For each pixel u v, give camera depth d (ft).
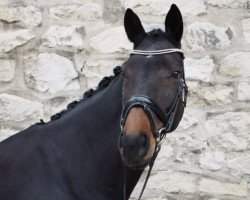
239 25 16.72
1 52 16.75
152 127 9.57
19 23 16.81
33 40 16.78
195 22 16.74
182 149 16.52
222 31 16.70
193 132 16.52
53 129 10.66
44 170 10.22
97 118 10.40
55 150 10.41
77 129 10.50
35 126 10.93
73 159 10.37
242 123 16.52
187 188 16.48
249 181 16.49
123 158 9.28
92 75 16.71
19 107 16.70
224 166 16.49
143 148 9.32
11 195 10.11
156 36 10.45
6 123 16.72
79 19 16.81
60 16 16.81
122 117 9.76
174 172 16.51
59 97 16.70
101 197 10.37
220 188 16.49
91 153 10.38
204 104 16.58
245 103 16.57
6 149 10.62
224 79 16.62
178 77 10.09
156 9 16.74
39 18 16.79
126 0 16.79
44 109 16.70
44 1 16.83
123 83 10.03
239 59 16.62
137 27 10.53
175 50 10.21
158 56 9.95
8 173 10.30
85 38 16.80
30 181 10.11
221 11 16.74
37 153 10.39
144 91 9.61
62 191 10.15
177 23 10.46
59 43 16.75
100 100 10.48
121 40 16.74
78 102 10.93
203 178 16.51
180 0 16.74
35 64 16.74
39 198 9.96
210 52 16.67
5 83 16.79
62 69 16.72
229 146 16.52
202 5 16.74
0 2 16.80
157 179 16.47
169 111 9.91
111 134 10.27
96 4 16.83
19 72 16.79
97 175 10.35
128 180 10.44
